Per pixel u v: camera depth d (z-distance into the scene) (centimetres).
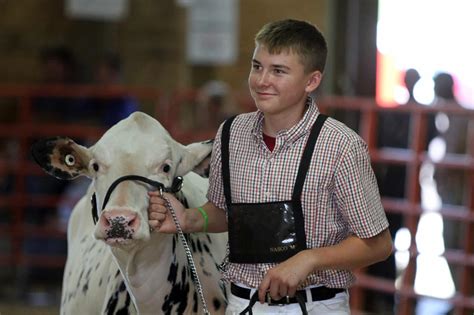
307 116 505
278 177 504
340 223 511
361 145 503
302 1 1659
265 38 504
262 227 505
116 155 515
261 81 503
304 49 500
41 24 1609
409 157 1068
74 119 1312
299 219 501
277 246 503
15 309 1121
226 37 1269
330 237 507
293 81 501
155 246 530
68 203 1260
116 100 1301
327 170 498
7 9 1605
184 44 1594
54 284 1284
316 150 500
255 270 511
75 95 1255
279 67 500
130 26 1599
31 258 1259
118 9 1299
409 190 1068
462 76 2284
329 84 1284
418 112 1065
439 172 1227
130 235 488
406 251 1072
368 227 499
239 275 516
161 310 552
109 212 489
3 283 1277
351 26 1292
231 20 1268
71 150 538
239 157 517
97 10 1297
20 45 1606
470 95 2264
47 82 1375
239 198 513
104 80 1351
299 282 483
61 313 692
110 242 489
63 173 547
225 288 588
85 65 1603
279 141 504
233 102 1277
